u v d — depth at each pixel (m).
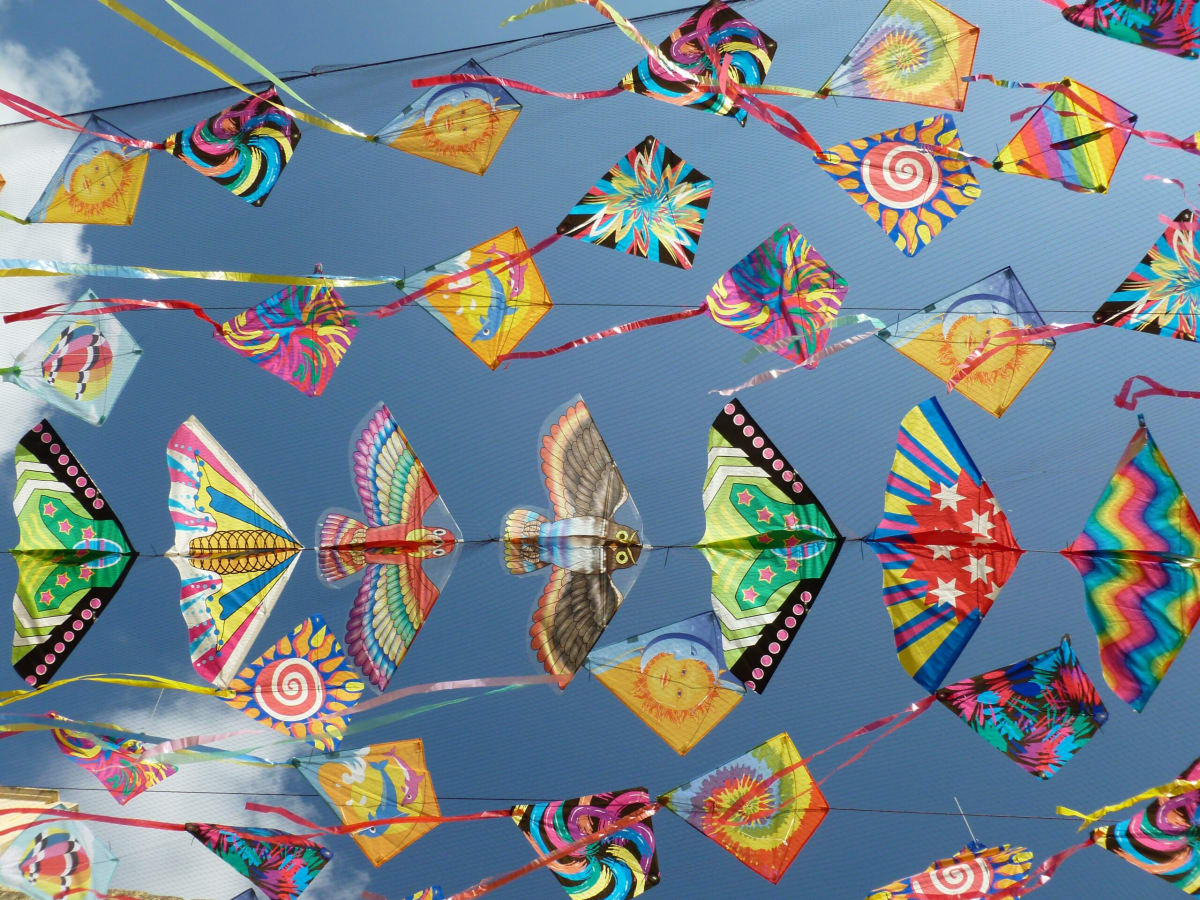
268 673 2.67
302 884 2.67
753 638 2.59
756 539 2.60
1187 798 2.44
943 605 2.55
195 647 2.66
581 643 2.64
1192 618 2.43
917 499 2.56
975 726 2.56
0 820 2.66
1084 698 2.50
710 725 2.59
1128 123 2.57
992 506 2.53
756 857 2.57
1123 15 2.53
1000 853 2.58
